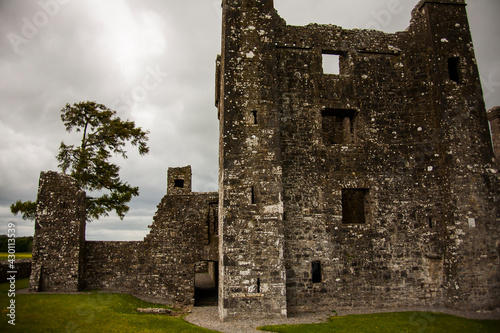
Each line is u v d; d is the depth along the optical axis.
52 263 16.73
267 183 14.03
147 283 17.34
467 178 14.91
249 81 14.80
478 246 14.39
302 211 14.75
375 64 16.64
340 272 14.52
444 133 15.46
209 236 17.83
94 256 17.59
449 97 15.68
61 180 17.56
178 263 17.45
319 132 15.59
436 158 15.80
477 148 15.28
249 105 14.59
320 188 15.07
